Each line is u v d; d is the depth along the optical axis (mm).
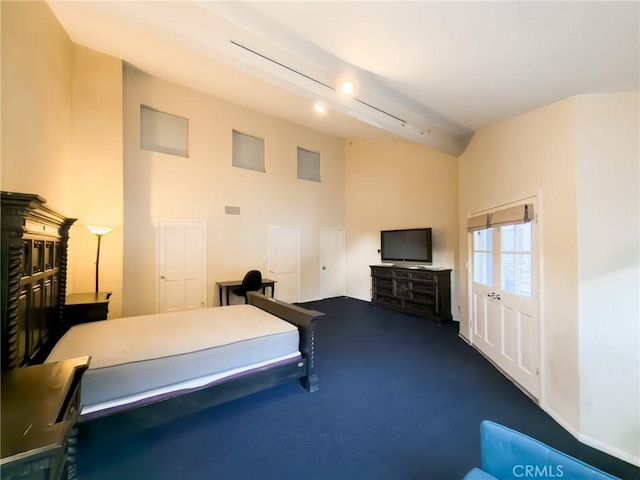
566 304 2160
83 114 3744
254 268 5828
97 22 3105
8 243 1445
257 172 5883
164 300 4805
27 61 2223
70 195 3551
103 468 1742
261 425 2168
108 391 1826
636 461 1822
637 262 1908
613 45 1627
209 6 1691
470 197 3809
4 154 1854
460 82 2309
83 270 3766
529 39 1686
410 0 1506
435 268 5273
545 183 2400
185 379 2086
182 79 4598
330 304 6457
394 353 3605
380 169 6555
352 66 2215
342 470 1733
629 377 1896
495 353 3199
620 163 1982
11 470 791
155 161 4727
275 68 2264
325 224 7035
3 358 1439
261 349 2434
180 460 1813
